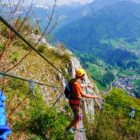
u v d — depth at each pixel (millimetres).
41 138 11703
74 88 12039
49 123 12711
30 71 17281
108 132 17125
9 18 6578
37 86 16500
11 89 12836
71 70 21938
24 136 11180
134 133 20125
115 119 20016
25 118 11977
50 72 19203
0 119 2875
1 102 3072
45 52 21078
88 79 23922
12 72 15031
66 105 16922
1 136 2713
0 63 7598
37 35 21203
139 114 23266
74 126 12523
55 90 17656
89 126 17062
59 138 12430
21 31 7945
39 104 13438
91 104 21500
